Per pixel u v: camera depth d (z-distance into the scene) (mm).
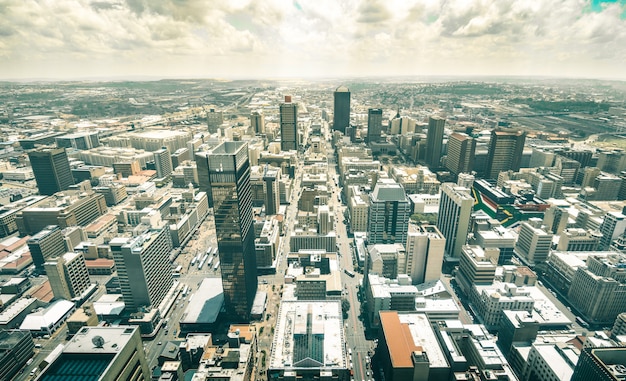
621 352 197125
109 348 177625
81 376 166375
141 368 198375
